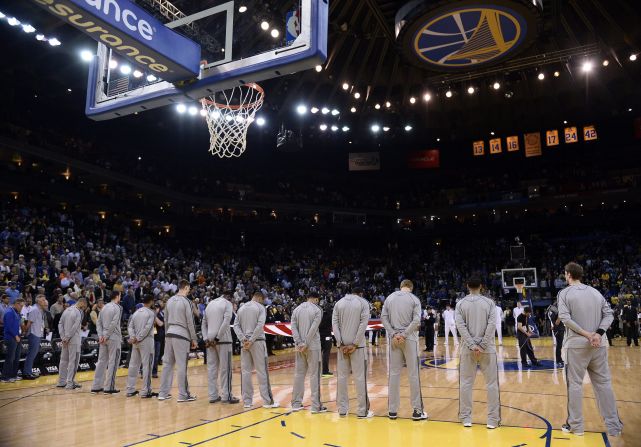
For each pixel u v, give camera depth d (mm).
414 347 6281
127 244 23078
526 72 25391
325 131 32500
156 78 6438
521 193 34188
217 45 6105
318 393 6730
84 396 8359
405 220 38281
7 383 9930
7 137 21125
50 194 22922
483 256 32938
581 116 30469
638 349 15602
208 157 33844
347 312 6496
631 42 19953
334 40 21281
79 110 25891
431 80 25125
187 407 7246
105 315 8766
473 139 34875
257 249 32594
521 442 5078
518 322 11914
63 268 15461
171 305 7965
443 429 5676
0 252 14914
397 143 35438
